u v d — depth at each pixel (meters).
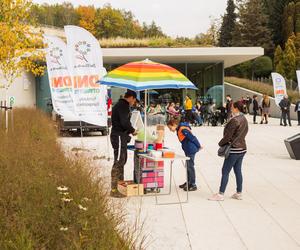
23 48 14.24
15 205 4.80
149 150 8.06
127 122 7.98
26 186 5.23
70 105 11.28
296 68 57.66
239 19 70.81
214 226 6.23
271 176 9.95
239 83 45.09
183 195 8.09
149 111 24.33
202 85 34.12
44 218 4.54
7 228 4.23
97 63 11.16
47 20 76.69
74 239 4.09
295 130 22.59
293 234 5.91
